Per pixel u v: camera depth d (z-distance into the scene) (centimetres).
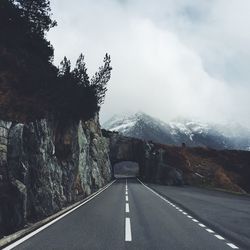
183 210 2255
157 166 8294
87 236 1203
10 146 1432
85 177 3678
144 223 1590
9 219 1225
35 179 1653
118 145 10562
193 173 8106
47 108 2183
